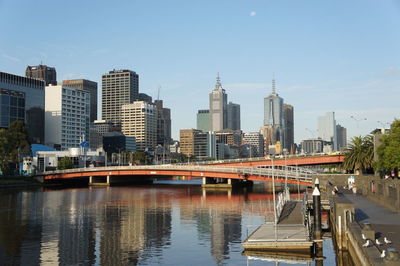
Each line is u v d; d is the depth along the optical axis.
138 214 88.38
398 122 99.94
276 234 49.44
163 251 52.56
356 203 71.50
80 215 87.44
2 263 47.19
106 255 50.66
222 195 136.75
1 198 130.50
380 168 105.19
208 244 56.31
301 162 169.38
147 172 187.50
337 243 50.69
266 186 185.75
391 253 27.91
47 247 55.22
